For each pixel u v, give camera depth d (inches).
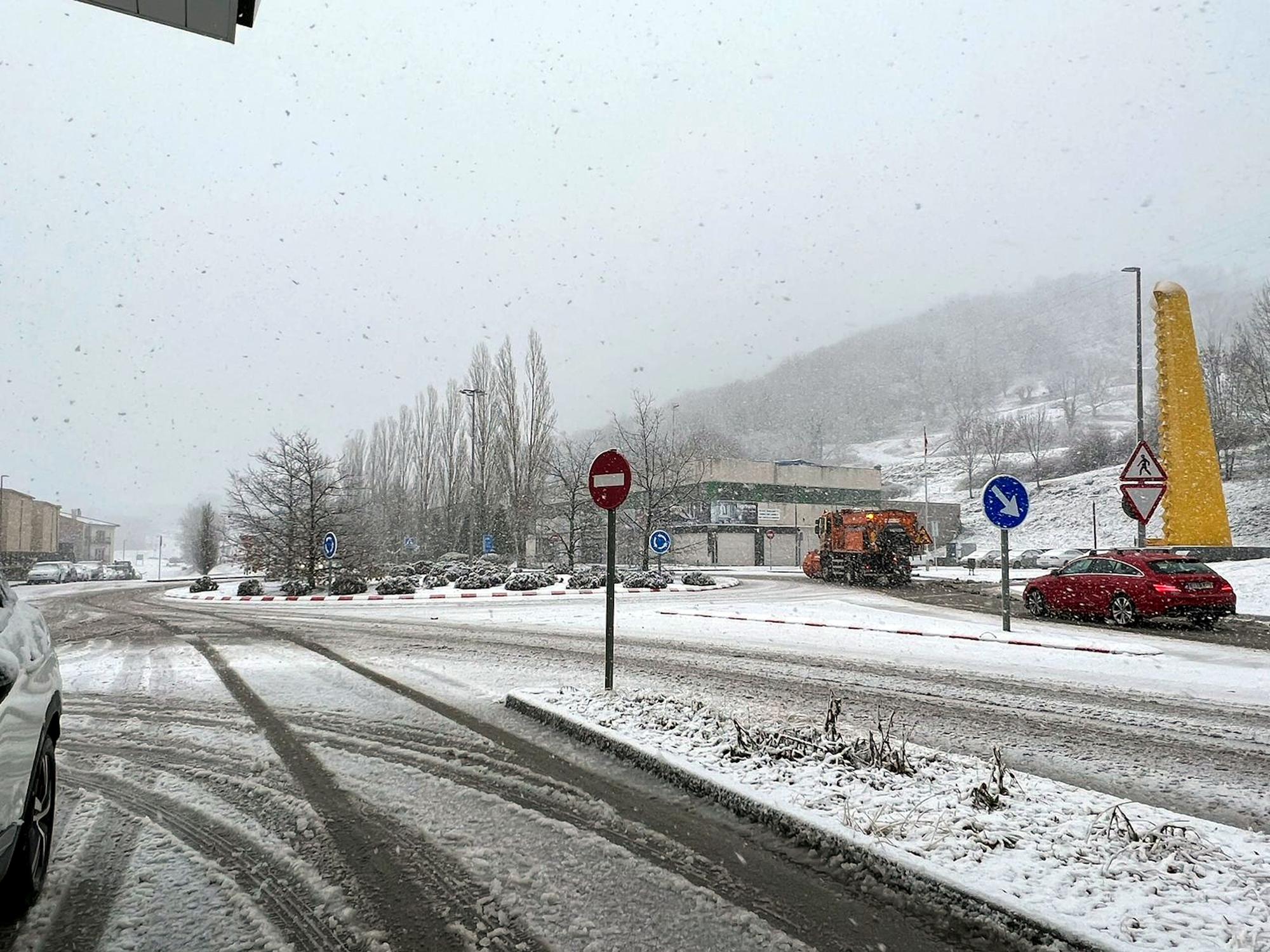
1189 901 123.4
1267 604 750.5
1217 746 248.4
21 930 126.3
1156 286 1026.1
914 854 142.1
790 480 2432.3
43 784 141.9
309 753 233.6
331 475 1373.0
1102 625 620.1
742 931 125.9
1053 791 178.9
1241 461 2098.9
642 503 1493.6
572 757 228.4
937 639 526.0
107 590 1478.8
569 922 128.9
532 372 1684.3
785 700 312.3
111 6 208.8
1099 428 3988.7
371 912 133.1
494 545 1780.3
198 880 145.7
